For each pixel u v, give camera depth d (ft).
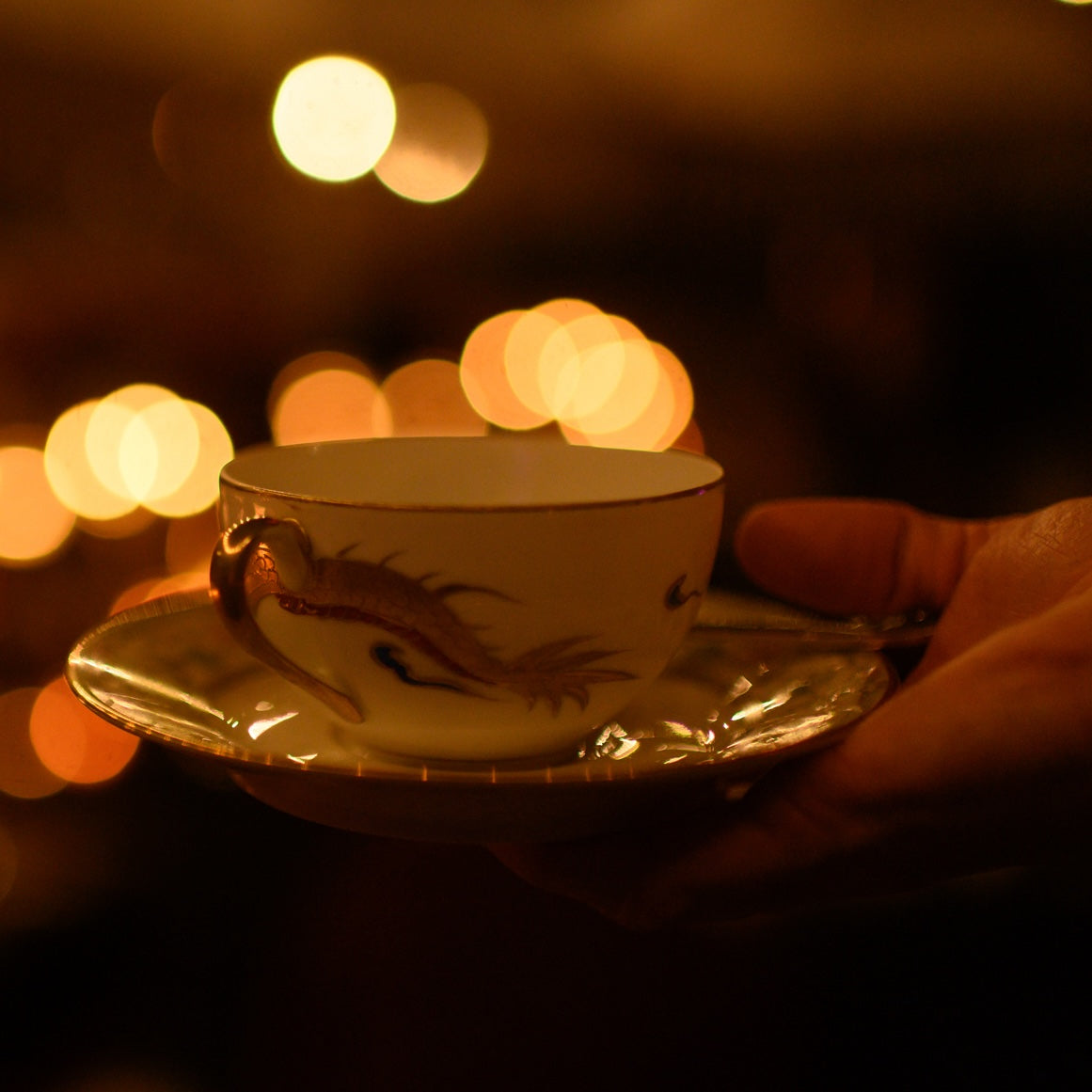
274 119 3.02
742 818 1.20
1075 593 1.30
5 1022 1.63
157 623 1.29
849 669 1.29
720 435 2.96
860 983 1.61
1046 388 2.66
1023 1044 1.54
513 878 1.73
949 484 2.52
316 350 3.43
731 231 3.51
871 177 3.01
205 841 1.83
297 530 1.17
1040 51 2.62
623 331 3.47
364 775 1.12
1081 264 2.68
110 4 2.81
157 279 2.95
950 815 1.18
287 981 1.65
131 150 3.04
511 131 3.34
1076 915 1.68
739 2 2.78
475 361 3.46
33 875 1.77
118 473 2.49
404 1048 1.54
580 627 1.19
